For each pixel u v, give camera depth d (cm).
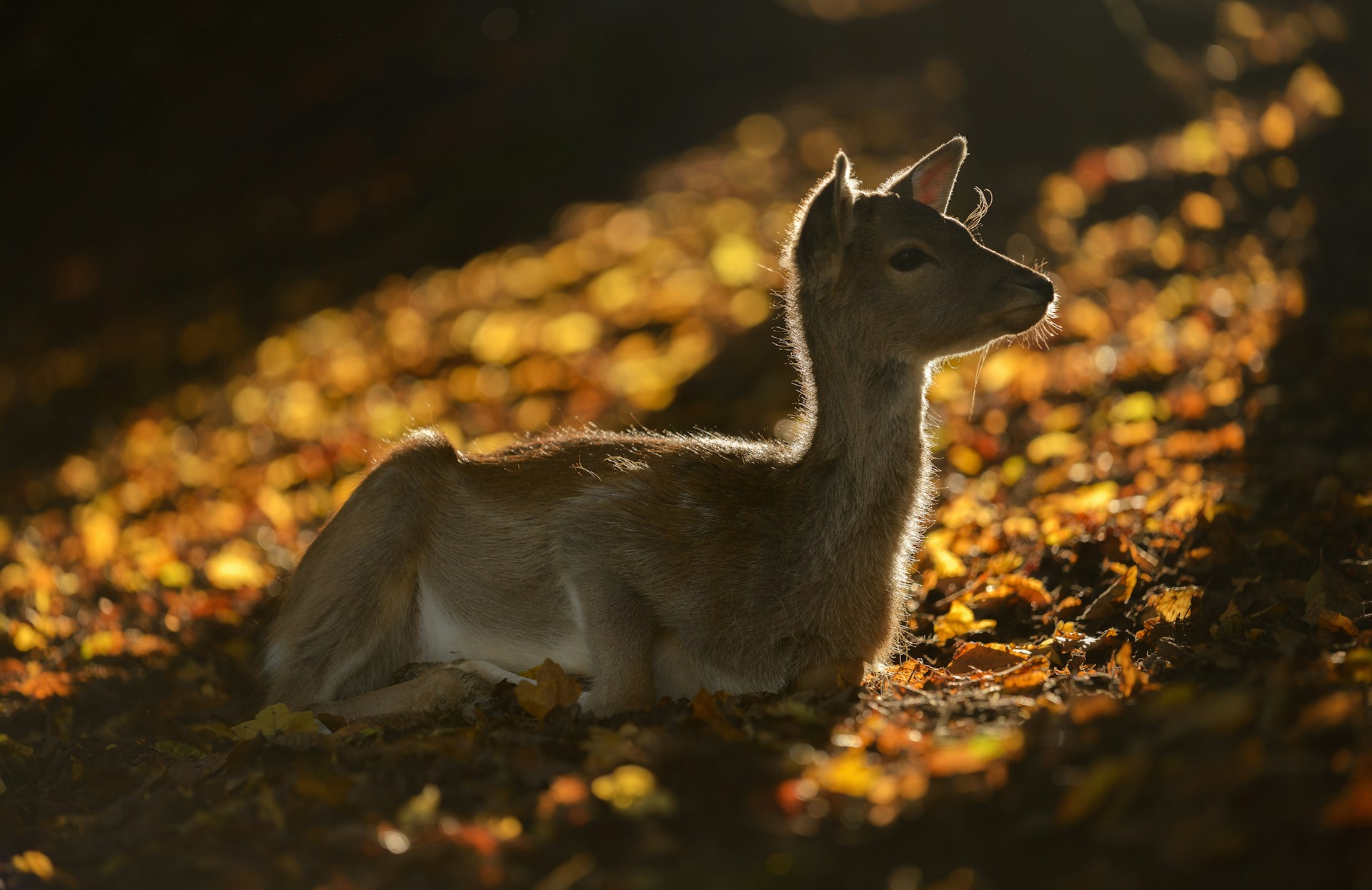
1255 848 462
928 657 915
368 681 909
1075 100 2086
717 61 3362
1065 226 1822
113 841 651
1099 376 1423
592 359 1919
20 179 3491
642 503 827
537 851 563
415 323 2314
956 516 1150
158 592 1340
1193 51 2375
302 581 908
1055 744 575
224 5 3575
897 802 551
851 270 841
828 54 3350
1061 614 933
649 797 579
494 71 3553
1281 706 562
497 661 895
